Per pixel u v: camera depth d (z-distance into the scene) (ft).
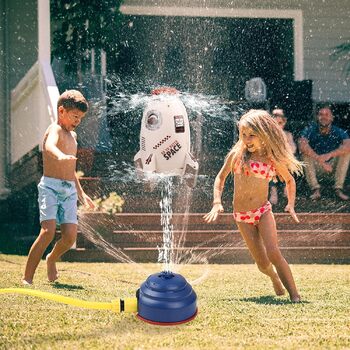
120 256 26.04
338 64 44.11
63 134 19.27
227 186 32.86
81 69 39.88
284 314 14.57
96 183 29.25
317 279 21.38
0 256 26.96
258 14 43.65
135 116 38.86
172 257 26.23
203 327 13.00
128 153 34.06
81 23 39.93
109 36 40.34
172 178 30.04
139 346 11.48
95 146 38.32
